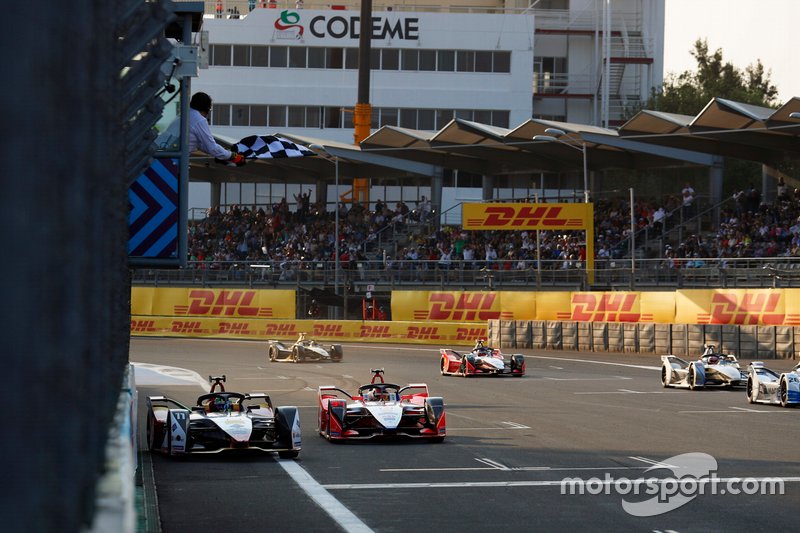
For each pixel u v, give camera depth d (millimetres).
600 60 115938
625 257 76562
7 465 1644
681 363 41438
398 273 74625
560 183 95750
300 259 85562
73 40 2043
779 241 68500
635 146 75562
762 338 51969
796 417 30109
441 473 19656
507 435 26047
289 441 21906
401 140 83438
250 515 15055
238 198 105938
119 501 2857
